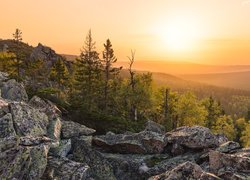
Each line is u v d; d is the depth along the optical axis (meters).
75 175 21.61
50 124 27.59
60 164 22.47
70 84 93.69
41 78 96.56
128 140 31.39
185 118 84.81
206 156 27.69
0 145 19.88
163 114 87.06
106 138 32.34
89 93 73.44
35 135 23.52
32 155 20.95
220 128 104.56
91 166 25.72
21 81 44.50
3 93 34.44
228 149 28.38
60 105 40.91
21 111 24.94
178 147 30.31
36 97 32.72
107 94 75.62
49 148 23.52
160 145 30.94
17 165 19.33
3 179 18.56
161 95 85.50
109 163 26.59
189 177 20.73
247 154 25.61
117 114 70.56
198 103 100.88
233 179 21.00
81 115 40.91
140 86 74.19
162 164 27.89
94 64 76.06
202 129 31.86
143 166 27.83
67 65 151.00
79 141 27.83
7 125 22.05
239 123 129.25
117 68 76.88
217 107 107.44
